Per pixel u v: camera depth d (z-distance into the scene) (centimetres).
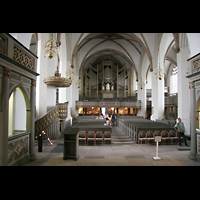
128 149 789
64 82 1041
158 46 1720
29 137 605
